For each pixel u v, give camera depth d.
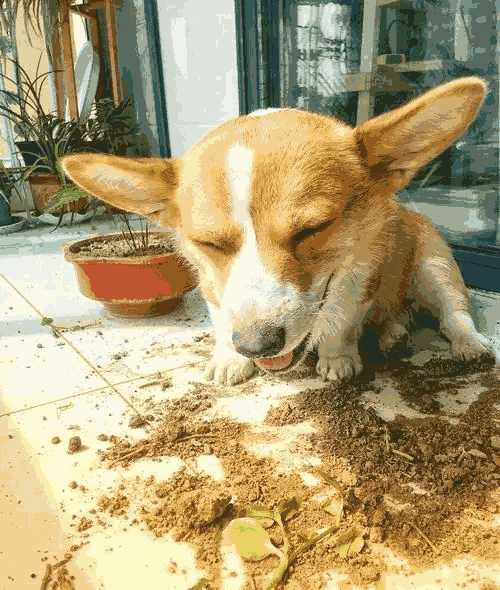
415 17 0.89
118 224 0.93
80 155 0.34
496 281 0.56
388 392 0.39
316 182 0.29
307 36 0.81
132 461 0.33
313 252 0.30
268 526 0.27
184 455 0.33
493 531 0.27
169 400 0.39
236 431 0.35
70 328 0.52
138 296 0.51
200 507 0.28
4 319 0.55
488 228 0.67
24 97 1.03
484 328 0.48
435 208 0.77
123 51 1.06
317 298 0.31
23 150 0.96
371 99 0.86
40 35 1.07
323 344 0.41
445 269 0.46
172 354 0.46
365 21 0.83
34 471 0.32
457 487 0.30
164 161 0.35
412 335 0.48
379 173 0.33
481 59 0.80
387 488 0.30
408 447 0.33
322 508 0.29
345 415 0.36
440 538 0.26
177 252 0.49
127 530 0.28
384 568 0.25
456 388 0.39
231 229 0.29
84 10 1.04
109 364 0.45
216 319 0.40
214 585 0.24
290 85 0.81
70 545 0.27
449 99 0.30
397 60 0.87
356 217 0.32
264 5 0.74
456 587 0.24
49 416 0.38
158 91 0.97
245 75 0.78
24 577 0.25
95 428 0.36
